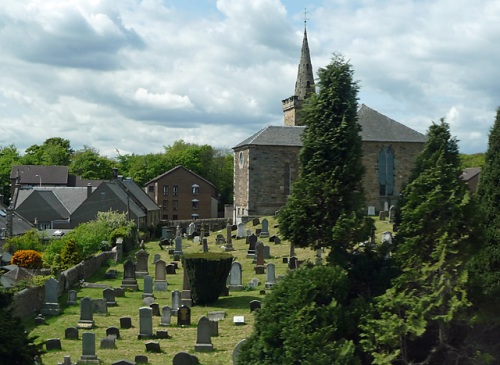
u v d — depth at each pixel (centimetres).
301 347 1711
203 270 3416
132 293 3975
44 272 4225
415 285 1844
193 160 15112
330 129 2236
